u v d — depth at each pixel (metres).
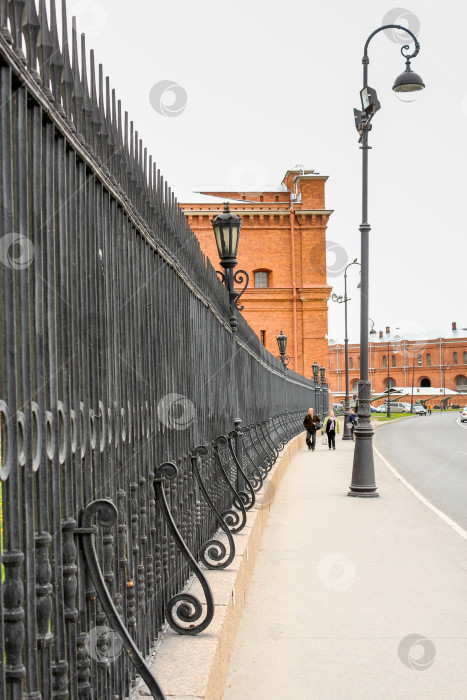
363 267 15.20
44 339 2.63
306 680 4.93
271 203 48.97
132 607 3.74
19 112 2.37
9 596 2.29
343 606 6.69
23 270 2.39
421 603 6.79
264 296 48.94
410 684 4.86
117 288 3.68
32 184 2.53
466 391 121.19
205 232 47.44
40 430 2.52
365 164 15.08
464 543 9.64
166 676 3.83
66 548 2.83
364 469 14.74
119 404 3.62
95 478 3.19
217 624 4.66
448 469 22.00
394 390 120.00
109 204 3.59
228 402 9.25
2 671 2.18
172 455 5.21
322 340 49.06
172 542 5.07
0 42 2.16
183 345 5.79
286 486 16.78
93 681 3.09
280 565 8.33
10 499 2.27
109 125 3.53
